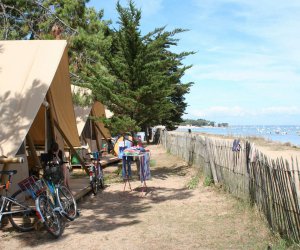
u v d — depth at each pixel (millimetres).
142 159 11195
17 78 8914
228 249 6035
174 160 18781
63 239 6883
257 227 6996
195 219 7910
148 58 14852
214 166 10992
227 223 7441
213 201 9367
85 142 18172
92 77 14836
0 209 7082
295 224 5809
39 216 6672
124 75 14953
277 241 6145
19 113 8188
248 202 8242
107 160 18375
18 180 9383
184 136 18062
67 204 8102
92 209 9273
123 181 13359
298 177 5641
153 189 11633
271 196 6613
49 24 17531
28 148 11516
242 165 8688
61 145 12031
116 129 14539
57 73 10398
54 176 8211
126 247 6355
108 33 19156
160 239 6703
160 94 14773
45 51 9500
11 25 18156
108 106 15172
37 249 6367
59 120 11461
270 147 24594
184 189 11359
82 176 13820
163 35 15047
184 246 6289
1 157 7445
